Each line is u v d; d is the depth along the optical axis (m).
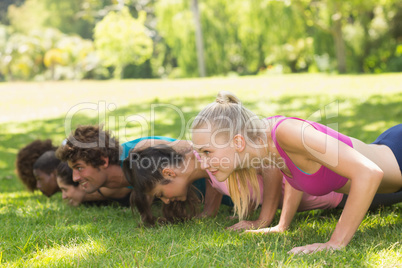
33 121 9.63
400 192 2.70
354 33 24.72
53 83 21.11
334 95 10.38
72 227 2.56
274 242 2.18
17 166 3.69
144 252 2.07
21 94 15.71
